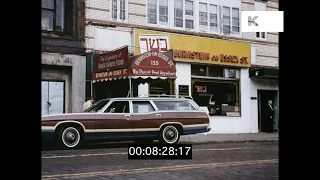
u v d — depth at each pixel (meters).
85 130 12.29
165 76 15.01
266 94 22.12
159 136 13.32
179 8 19.28
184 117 13.62
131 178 6.98
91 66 16.84
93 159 9.73
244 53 21.00
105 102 13.02
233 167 8.47
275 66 22.22
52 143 13.60
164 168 8.21
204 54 19.55
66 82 16.44
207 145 14.53
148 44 18.03
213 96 20.06
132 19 17.91
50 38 16.02
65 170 7.87
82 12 16.75
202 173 7.63
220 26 20.44
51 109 16.06
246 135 18.97
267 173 7.68
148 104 13.35
